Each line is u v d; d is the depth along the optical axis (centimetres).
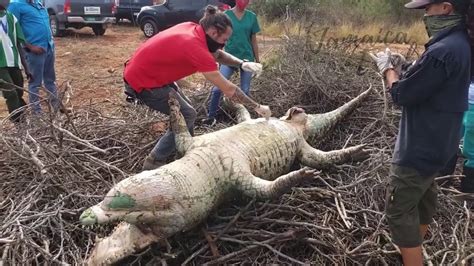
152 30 1546
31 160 453
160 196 360
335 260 379
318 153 492
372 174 461
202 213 389
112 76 997
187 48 420
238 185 415
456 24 315
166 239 376
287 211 420
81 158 492
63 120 580
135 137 554
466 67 316
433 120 325
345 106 548
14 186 457
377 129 577
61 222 398
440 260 395
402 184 342
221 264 376
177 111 441
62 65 1143
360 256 387
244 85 631
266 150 454
